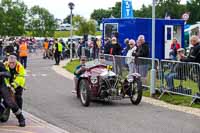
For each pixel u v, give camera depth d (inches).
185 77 547.2
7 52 554.3
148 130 393.4
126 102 555.2
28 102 554.9
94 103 548.1
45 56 1680.6
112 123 424.8
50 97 597.6
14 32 2652.6
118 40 945.5
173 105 534.0
